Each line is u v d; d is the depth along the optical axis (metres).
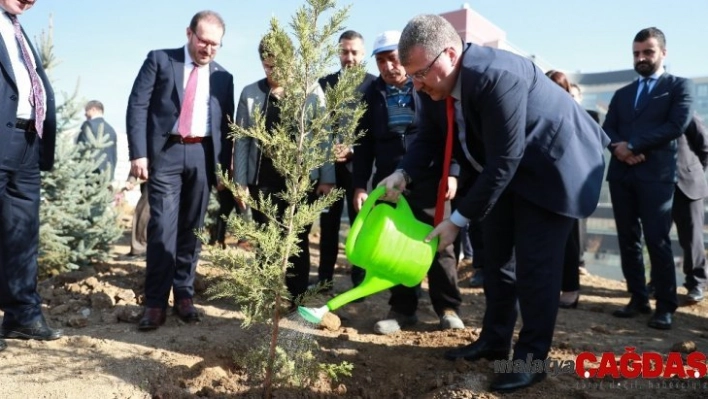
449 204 3.96
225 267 2.80
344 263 6.69
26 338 3.45
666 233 4.51
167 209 3.82
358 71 2.85
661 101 4.62
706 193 5.30
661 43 4.71
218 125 4.00
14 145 3.35
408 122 4.09
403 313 4.11
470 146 3.09
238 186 2.86
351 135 2.94
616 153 4.74
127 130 3.84
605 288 6.06
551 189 2.83
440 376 3.09
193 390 2.97
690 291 5.38
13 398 2.70
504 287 3.29
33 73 3.44
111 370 3.02
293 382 2.80
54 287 4.66
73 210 5.20
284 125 2.85
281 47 2.75
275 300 2.82
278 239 2.78
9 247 3.42
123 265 5.42
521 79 2.64
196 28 3.78
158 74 3.87
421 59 2.64
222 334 3.64
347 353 3.51
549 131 2.81
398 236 2.72
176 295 4.02
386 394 3.01
